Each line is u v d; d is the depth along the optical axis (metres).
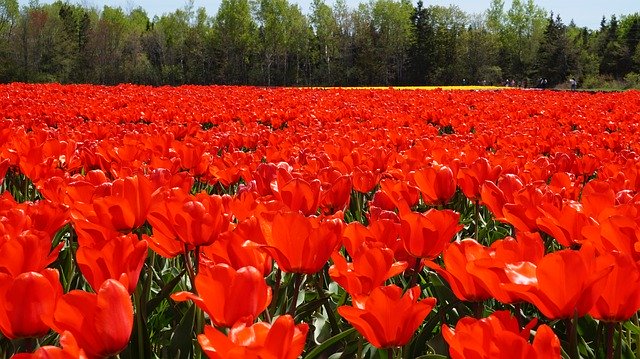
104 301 1.40
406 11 103.19
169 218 2.15
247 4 98.44
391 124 9.85
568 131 10.12
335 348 2.21
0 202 2.47
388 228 2.29
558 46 95.25
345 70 94.69
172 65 98.50
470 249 1.83
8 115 10.58
